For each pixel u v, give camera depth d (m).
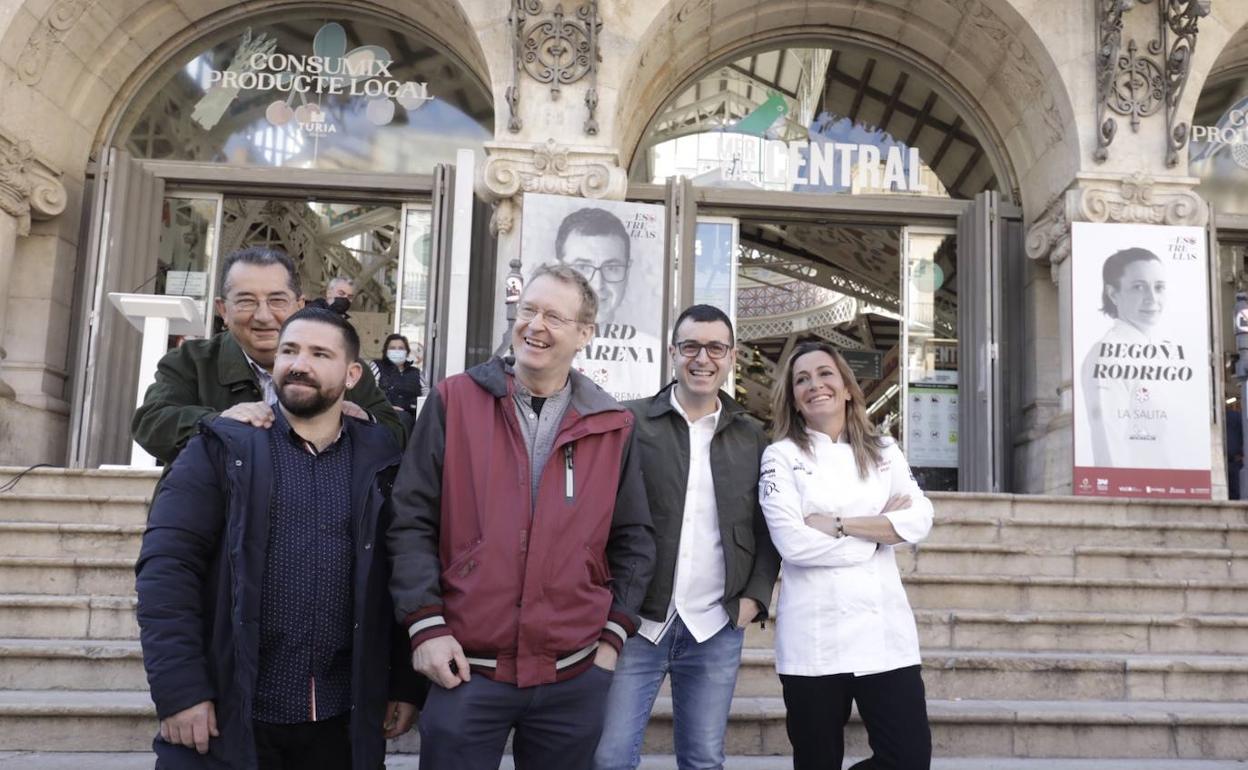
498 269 8.23
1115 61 8.19
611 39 8.37
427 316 8.65
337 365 2.43
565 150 8.16
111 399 8.38
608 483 2.56
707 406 3.02
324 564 2.39
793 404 3.07
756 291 18.42
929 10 9.14
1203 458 7.63
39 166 8.50
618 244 8.17
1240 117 9.68
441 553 2.47
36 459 8.23
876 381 15.99
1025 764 3.97
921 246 9.54
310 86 9.56
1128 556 5.70
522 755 2.52
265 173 9.10
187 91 9.52
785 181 9.70
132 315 6.66
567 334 2.55
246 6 9.48
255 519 2.31
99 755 3.79
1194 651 4.97
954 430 9.25
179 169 9.02
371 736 2.35
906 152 9.78
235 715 2.21
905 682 2.79
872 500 2.91
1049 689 4.54
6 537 5.31
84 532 5.32
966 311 9.09
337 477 2.49
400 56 9.62
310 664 2.37
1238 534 6.03
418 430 2.53
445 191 8.83
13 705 3.87
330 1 9.52
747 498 2.95
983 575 5.59
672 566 2.87
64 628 4.69
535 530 2.43
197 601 2.27
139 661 4.30
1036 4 8.41
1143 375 7.75
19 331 8.48
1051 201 8.65
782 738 4.07
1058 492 8.11
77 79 8.84
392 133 9.51
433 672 2.31
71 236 8.88
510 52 8.32
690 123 9.73
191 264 9.08
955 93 9.77
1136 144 8.23
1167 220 8.09
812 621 2.82
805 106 9.83
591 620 2.45
